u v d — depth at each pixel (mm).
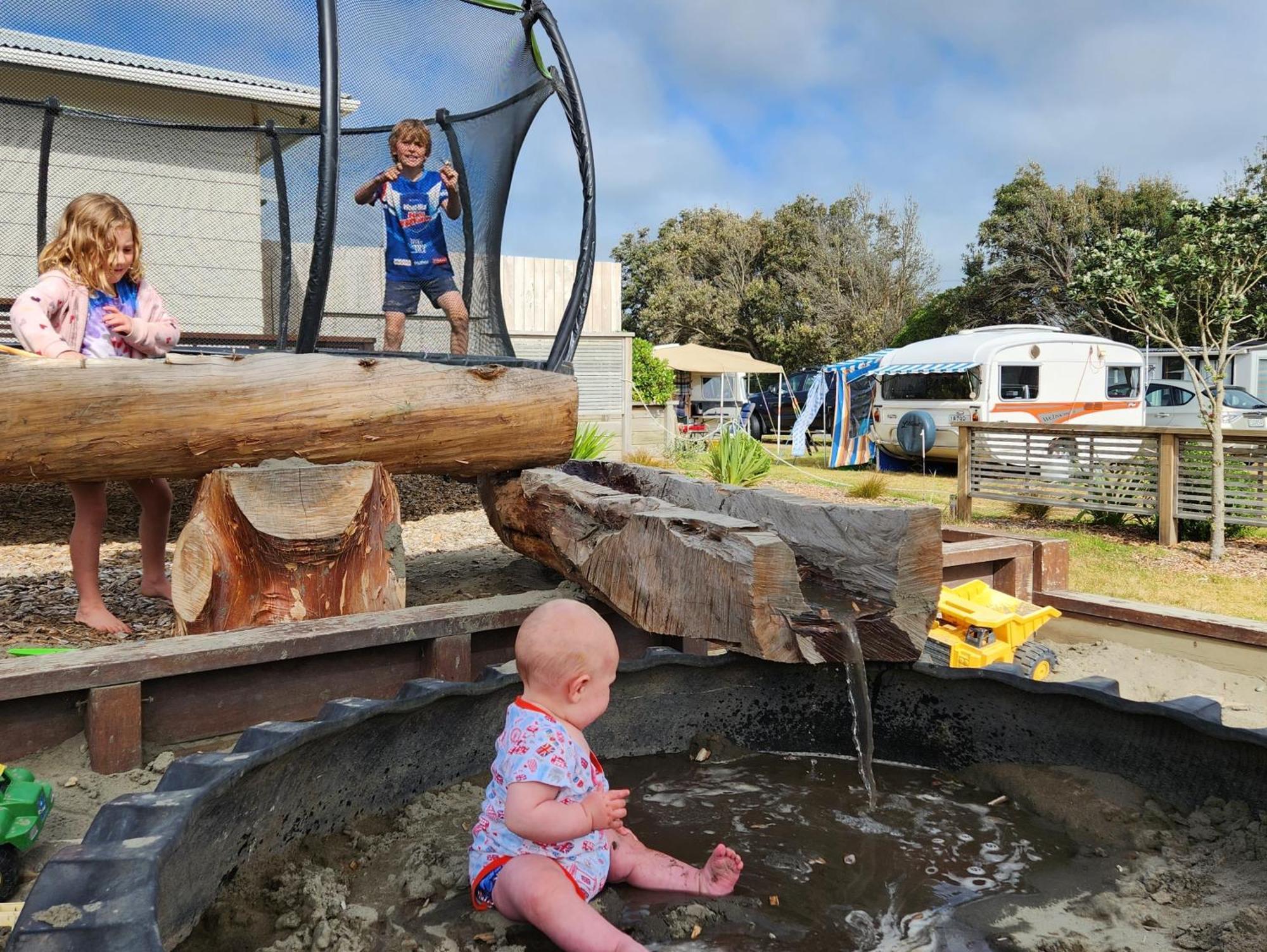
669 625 3205
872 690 3529
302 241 5527
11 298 5801
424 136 5547
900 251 45031
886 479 16062
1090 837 2723
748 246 48531
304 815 2506
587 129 5832
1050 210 34812
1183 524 9789
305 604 4184
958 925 2182
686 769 3314
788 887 2391
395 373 4574
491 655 4148
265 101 5574
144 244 5723
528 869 2168
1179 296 8898
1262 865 2453
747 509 3867
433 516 8922
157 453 4094
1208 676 4977
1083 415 17438
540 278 15672
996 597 4980
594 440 12367
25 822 2463
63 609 4965
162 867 1816
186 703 3352
